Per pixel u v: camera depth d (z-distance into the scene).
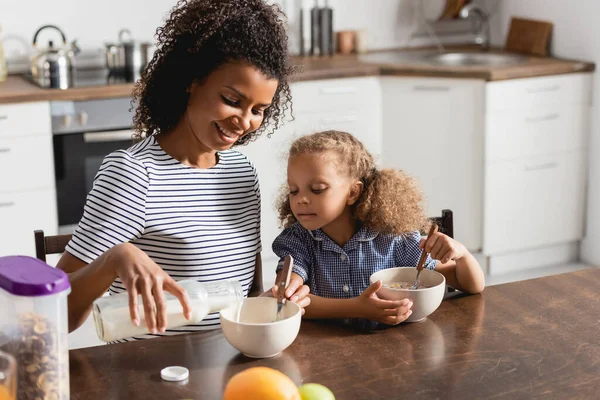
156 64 1.55
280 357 1.32
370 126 3.77
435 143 3.71
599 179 3.86
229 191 1.63
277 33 1.49
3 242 3.28
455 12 4.28
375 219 1.69
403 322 1.46
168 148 1.59
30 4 3.69
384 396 1.19
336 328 1.44
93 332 3.22
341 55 4.16
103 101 3.30
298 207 1.66
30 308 1.06
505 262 3.89
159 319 1.21
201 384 1.23
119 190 1.49
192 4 1.50
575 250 4.05
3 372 0.99
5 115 3.15
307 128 3.63
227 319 1.31
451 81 3.61
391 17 4.38
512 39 4.21
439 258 1.53
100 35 3.84
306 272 1.70
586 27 3.80
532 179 3.79
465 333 1.40
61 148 3.29
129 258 1.24
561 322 1.45
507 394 1.19
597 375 1.25
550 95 3.71
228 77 1.45
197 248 1.57
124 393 1.21
